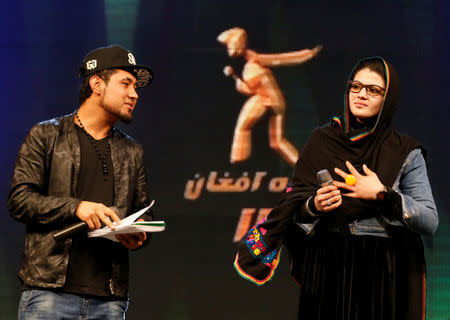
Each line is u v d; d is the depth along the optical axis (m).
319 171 3.40
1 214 7.30
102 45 7.43
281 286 7.15
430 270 7.06
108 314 3.68
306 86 7.34
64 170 3.66
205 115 7.36
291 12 7.38
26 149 3.67
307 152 3.60
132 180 3.88
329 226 3.41
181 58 7.40
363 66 3.53
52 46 7.46
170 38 7.42
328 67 7.34
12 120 7.39
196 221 7.26
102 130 3.87
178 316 7.16
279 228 3.50
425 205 3.28
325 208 3.23
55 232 3.53
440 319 6.98
